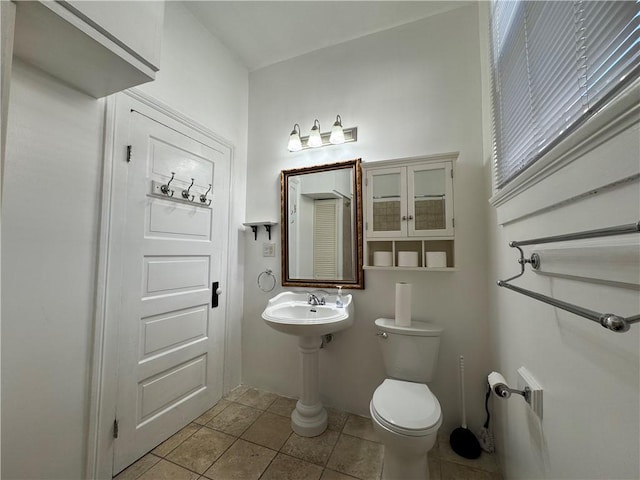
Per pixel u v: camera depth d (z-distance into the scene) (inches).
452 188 63.4
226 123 85.5
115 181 54.4
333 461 56.9
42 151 44.0
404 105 74.6
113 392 53.4
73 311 47.8
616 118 19.4
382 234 68.9
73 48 38.7
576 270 25.5
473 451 57.3
